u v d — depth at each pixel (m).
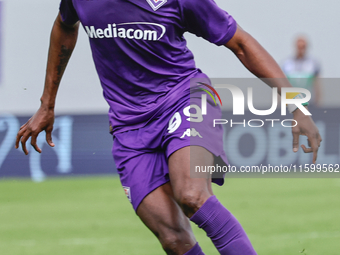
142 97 10.02
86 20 9.79
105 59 10.00
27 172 34.03
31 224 19.25
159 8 9.41
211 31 9.76
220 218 8.58
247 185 29.19
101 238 16.53
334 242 15.23
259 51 9.70
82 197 25.83
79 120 34.16
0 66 34.53
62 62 11.31
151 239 16.31
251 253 8.59
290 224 18.00
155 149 9.82
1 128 34.34
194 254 9.50
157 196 9.55
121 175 10.11
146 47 9.62
